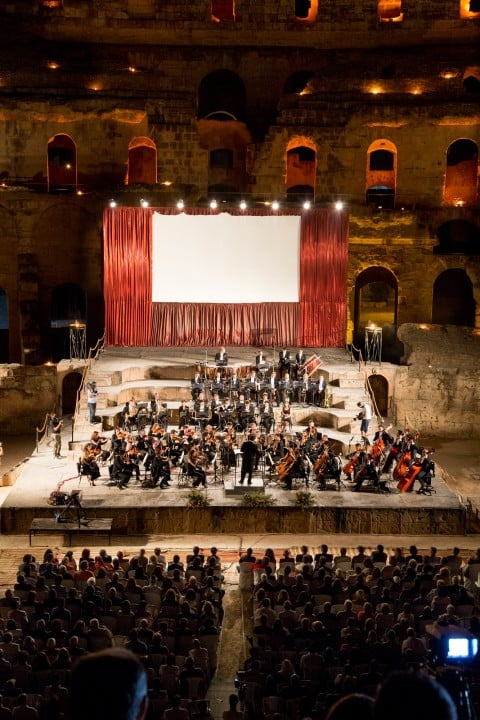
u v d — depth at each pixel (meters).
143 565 24.55
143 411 38.06
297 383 39.44
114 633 19.98
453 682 7.49
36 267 49.94
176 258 45.34
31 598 20.59
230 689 20.14
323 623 19.75
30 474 34.44
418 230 49.06
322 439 34.50
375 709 3.70
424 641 18.12
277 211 45.09
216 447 34.56
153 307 45.72
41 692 16.08
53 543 30.28
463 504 33.34
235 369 41.88
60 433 37.25
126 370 41.84
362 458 33.59
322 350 45.91
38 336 48.81
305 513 31.48
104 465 35.41
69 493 31.44
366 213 49.00
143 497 32.16
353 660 17.34
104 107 49.94
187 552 29.91
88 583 21.59
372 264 49.31
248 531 31.59
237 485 32.72
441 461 40.56
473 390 43.88
